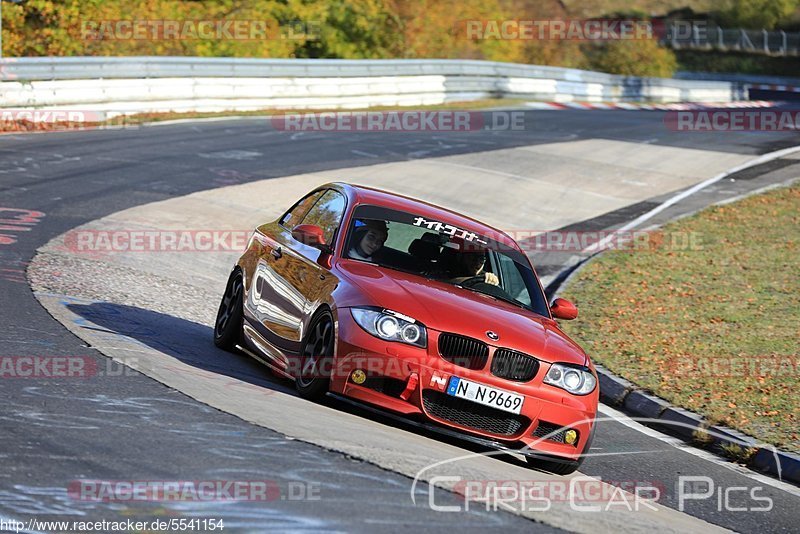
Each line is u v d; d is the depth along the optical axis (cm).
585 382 1830
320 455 1449
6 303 2323
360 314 1769
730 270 4075
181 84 6919
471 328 1772
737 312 3453
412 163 5906
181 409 1605
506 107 9050
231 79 7256
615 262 4216
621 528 1406
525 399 1761
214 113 7088
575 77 10338
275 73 7544
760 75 16112
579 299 3650
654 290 3766
